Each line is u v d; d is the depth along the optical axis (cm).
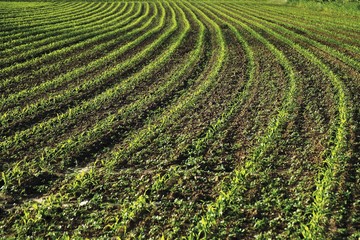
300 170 1041
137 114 1470
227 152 1171
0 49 2488
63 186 990
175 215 877
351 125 1327
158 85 1842
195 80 1914
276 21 3772
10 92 1727
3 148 1188
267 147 1166
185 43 2753
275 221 841
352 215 859
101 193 970
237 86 1794
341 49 2528
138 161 1124
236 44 2680
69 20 3741
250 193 952
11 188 982
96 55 2420
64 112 1512
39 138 1266
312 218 825
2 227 838
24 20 3550
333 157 1070
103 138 1269
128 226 846
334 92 1667
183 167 1089
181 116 1450
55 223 861
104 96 1659
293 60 2222
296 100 1580
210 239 794
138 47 2639
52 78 1953
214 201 934
